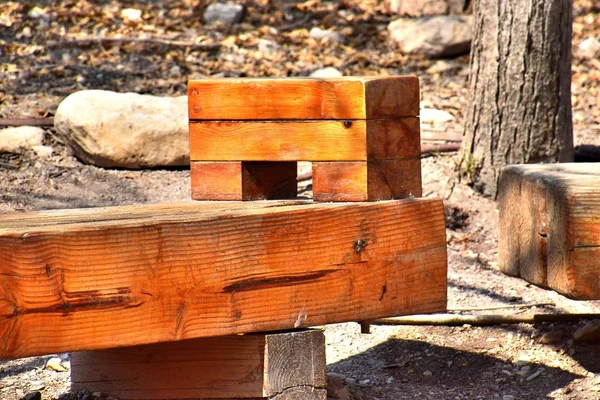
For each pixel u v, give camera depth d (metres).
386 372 10.98
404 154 9.27
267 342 8.26
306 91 9.03
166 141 17.19
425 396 10.18
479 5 16.48
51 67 21.84
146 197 16.27
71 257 7.16
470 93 16.83
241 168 9.47
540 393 10.30
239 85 9.32
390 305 8.97
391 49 25.89
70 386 9.91
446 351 11.41
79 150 17.33
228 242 7.96
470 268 14.38
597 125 20.62
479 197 16.69
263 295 8.20
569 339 11.48
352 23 27.27
